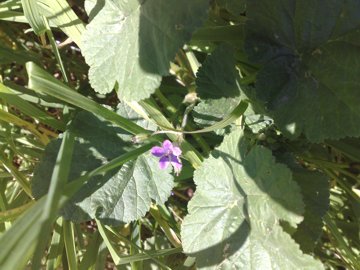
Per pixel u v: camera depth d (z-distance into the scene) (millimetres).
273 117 199
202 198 199
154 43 178
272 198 184
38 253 196
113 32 194
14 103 209
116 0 193
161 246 257
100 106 190
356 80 191
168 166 214
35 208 137
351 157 228
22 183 225
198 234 198
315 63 197
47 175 214
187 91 234
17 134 244
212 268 195
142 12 183
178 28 170
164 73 175
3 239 122
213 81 204
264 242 187
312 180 208
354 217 252
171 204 254
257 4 195
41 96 233
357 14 189
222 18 230
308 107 197
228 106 208
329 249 259
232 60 201
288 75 199
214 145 229
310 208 206
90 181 213
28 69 169
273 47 199
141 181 214
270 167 182
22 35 260
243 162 190
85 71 260
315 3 191
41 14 211
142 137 192
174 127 218
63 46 252
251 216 190
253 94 204
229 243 193
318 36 195
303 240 203
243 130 208
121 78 188
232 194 195
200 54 234
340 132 193
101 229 214
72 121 217
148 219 259
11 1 226
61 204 149
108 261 277
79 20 208
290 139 200
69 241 221
